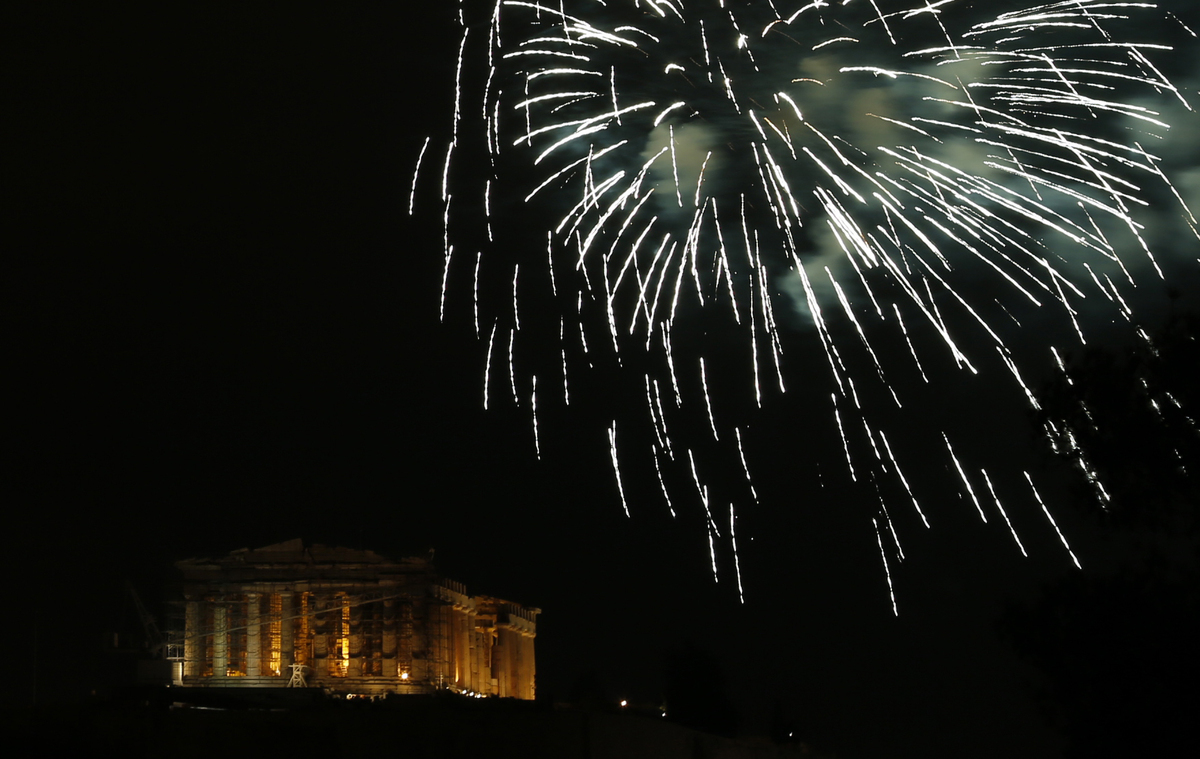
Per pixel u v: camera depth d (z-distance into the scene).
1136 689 27.17
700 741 67.50
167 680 122.06
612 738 55.34
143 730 41.62
